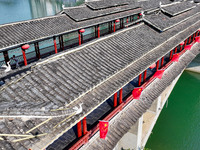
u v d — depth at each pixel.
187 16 31.59
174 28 26.75
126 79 14.19
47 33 23.44
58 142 13.98
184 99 35.28
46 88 10.44
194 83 39.66
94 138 14.23
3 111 7.17
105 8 35.12
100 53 15.41
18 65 22.03
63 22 27.48
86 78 12.23
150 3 47.12
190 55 32.66
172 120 30.59
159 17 26.42
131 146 21.14
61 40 28.05
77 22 28.61
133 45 18.52
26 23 23.92
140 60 17.44
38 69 11.46
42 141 7.62
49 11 102.12
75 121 9.05
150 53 19.22
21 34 21.77
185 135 28.12
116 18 34.25
